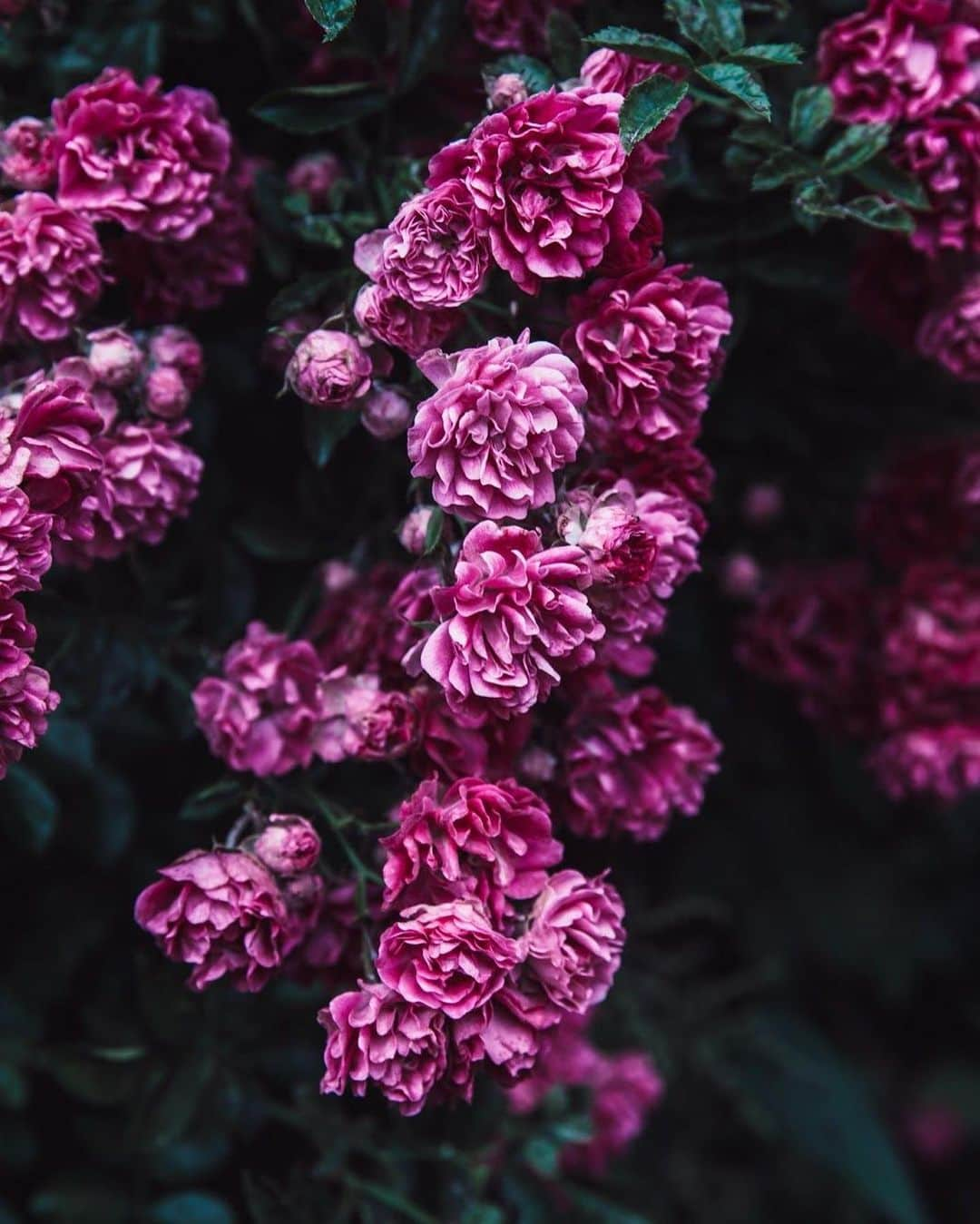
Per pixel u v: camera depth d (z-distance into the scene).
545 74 0.67
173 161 0.66
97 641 0.70
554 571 0.61
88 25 0.70
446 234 0.62
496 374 0.61
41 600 0.69
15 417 0.62
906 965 0.98
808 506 0.83
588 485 0.64
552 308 0.67
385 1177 0.74
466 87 0.70
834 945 0.97
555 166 0.62
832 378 0.82
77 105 0.65
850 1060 1.04
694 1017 0.90
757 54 0.65
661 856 0.92
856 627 0.79
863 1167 0.91
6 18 0.69
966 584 0.78
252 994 0.71
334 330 0.65
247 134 0.73
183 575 0.73
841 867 0.97
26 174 0.66
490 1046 0.63
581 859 0.80
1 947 0.76
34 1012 0.75
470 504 0.62
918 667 0.77
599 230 0.63
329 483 0.73
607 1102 0.80
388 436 0.66
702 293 0.65
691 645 0.83
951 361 0.73
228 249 0.69
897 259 0.73
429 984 0.61
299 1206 0.72
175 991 0.70
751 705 0.87
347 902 0.66
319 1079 0.73
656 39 0.64
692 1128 0.95
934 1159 1.06
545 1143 0.75
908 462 0.80
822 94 0.68
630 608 0.64
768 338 0.79
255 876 0.63
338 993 0.68
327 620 0.70
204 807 0.67
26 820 0.70
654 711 0.68
